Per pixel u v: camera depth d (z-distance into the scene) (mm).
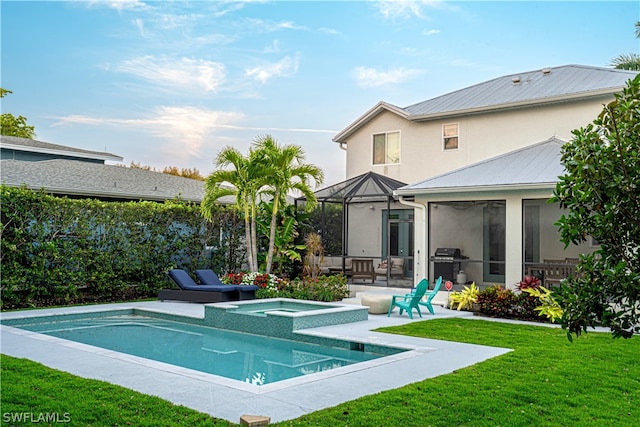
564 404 6023
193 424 5176
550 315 12164
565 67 21578
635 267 4074
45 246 14852
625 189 3961
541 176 14539
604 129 4418
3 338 9719
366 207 21672
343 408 5703
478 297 13883
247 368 8820
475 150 19484
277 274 19359
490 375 7207
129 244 17000
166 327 13102
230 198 22203
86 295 16469
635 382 6949
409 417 5465
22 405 5629
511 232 14664
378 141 22047
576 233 4246
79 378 6789
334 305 13352
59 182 18578
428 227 16703
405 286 17547
